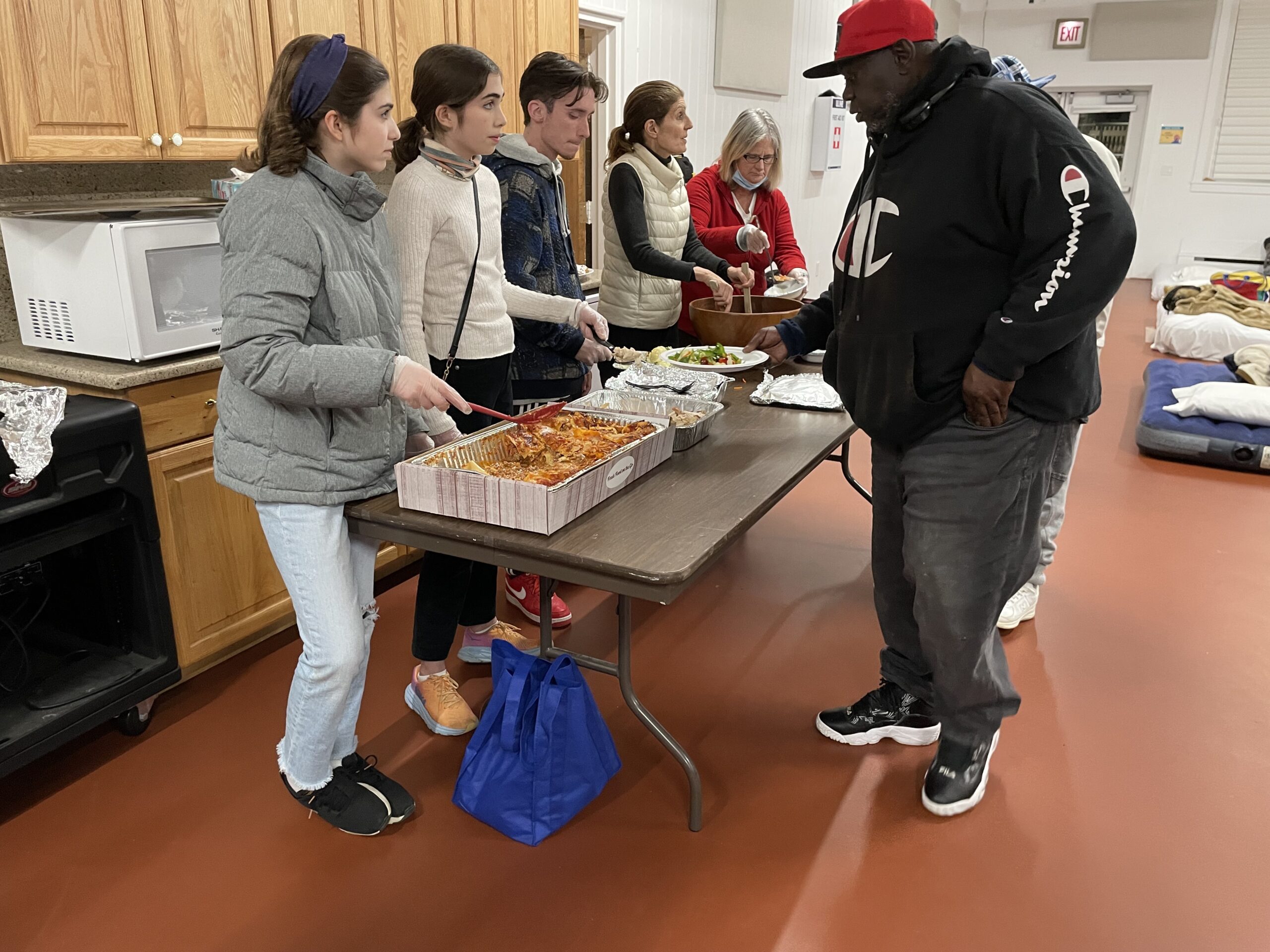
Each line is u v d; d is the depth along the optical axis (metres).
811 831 1.98
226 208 1.53
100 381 2.15
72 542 2.04
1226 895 1.80
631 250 2.90
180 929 1.71
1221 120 10.05
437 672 2.33
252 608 2.58
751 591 3.11
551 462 1.75
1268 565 3.31
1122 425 5.02
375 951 1.66
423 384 1.51
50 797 2.07
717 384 2.37
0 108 2.04
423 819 2.01
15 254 2.34
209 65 2.46
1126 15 10.09
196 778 2.13
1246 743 2.30
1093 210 1.52
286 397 1.52
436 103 1.89
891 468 1.97
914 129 1.65
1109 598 3.06
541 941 1.68
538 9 3.55
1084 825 2.00
